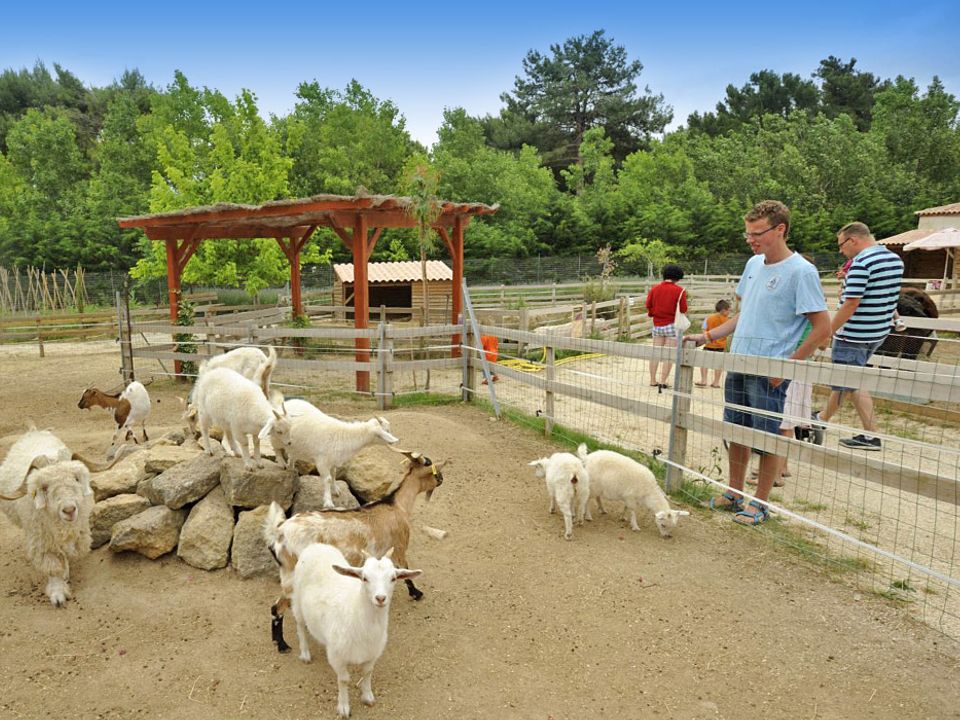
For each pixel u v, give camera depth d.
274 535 4.31
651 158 57.69
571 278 45.94
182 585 5.06
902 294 12.85
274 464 5.78
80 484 4.91
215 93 35.38
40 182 49.00
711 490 6.85
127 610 4.75
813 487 7.07
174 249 14.05
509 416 9.91
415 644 4.32
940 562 5.25
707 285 30.66
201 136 37.25
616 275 44.97
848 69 80.75
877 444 8.07
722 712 3.67
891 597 4.73
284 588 4.19
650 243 44.09
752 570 5.18
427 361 10.73
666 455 7.53
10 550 5.70
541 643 4.34
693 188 52.25
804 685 3.85
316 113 51.16
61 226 40.88
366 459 6.42
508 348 16.89
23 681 3.98
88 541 5.09
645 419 10.12
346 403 11.02
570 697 3.82
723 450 8.41
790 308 5.61
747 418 6.11
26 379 14.37
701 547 5.60
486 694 3.84
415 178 12.75
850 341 7.73
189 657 4.20
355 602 3.48
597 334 18.53
